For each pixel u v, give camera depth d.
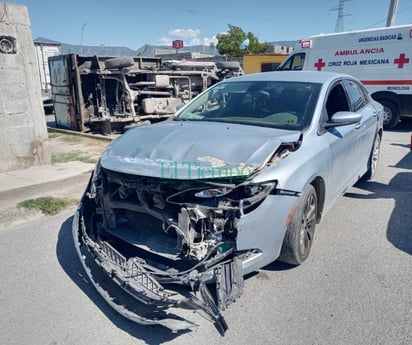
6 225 4.39
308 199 3.20
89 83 10.70
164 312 2.54
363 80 10.92
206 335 2.54
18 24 6.28
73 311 2.82
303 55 11.96
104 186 3.10
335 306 2.77
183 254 2.66
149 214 2.89
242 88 4.21
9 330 2.62
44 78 16.44
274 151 2.84
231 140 3.01
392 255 3.53
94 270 2.99
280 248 2.94
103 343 2.48
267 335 2.50
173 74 11.38
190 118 4.04
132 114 10.27
